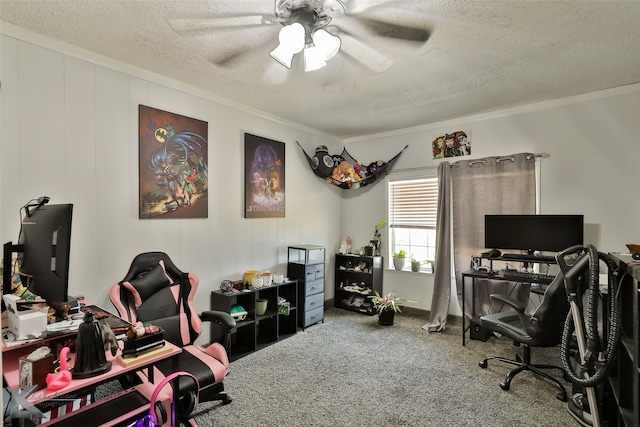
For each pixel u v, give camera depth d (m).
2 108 2.00
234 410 2.19
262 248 3.71
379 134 4.61
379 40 2.20
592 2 1.81
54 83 2.20
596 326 1.53
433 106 3.51
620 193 3.01
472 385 2.52
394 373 2.70
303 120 4.04
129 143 2.58
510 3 1.82
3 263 1.66
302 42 1.76
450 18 1.96
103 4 1.84
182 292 2.42
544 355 3.03
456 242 3.86
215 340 3.14
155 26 2.06
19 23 2.01
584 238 3.17
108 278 2.46
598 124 3.11
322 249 4.38
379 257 4.45
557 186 3.31
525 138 3.49
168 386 1.70
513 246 3.31
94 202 2.39
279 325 3.79
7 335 1.48
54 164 2.20
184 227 2.95
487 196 3.65
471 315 3.62
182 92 2.93
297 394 2.38
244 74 2.74
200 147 3.06
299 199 4.23
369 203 4.73
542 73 2.71
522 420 2.10
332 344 3.31
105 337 1.40
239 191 3.45
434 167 4.11
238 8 1.88
